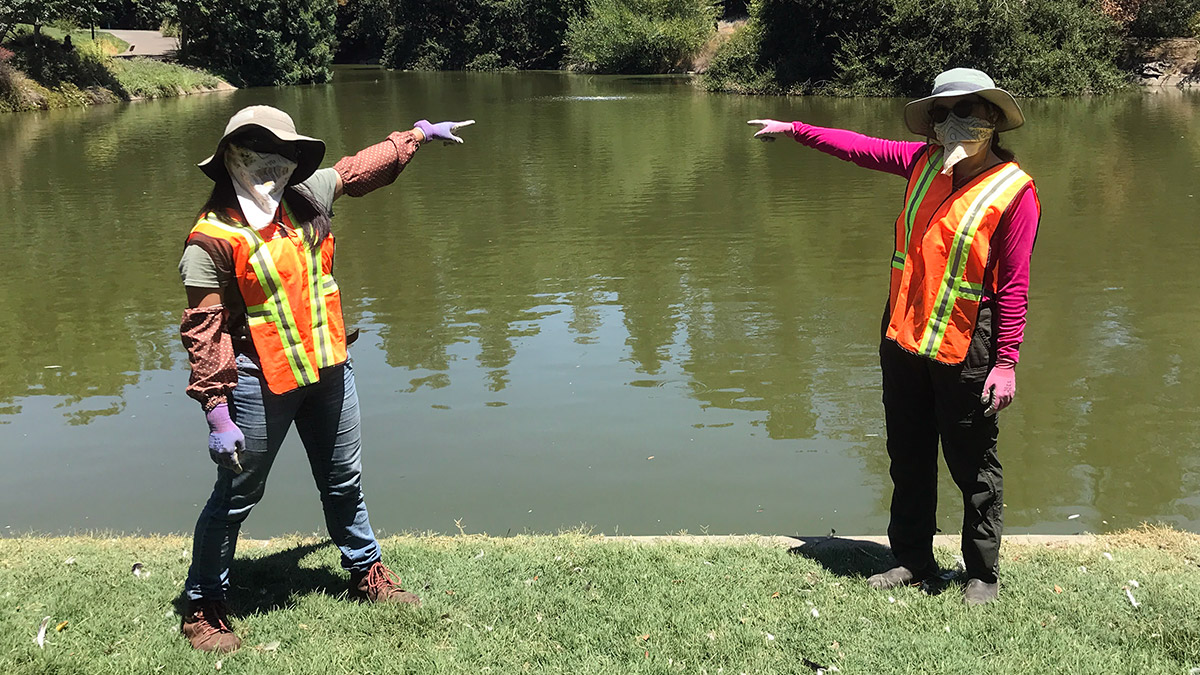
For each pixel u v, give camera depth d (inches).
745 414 282.7
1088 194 599.2
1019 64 1279.5
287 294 125.9
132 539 187.8
